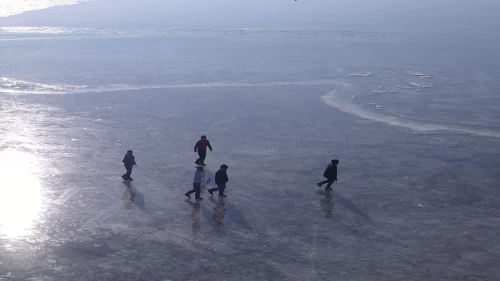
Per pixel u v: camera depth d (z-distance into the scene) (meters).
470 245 14.10
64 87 35.03
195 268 12.65
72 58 47.78
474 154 22.16
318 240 14.23
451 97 33.38
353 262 13.07
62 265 12.62
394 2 124.62
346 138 24.31
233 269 12.63
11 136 23.45
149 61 46.31
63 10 97.62
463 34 66.81
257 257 13.23
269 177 19.05
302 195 17.42
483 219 15.83
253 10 105.38
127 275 12.26
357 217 15.77
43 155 21.00
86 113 28.19
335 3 123.06
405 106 30.97
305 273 12.51
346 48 55.75
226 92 34.09
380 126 26.52
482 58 48.47
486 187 18.47
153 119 27.19
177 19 86.62
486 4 114.62
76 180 18.38
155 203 16.50
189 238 14.16
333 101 31.91
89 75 39.50
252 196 17.27
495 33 67.44
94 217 15.36
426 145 23.39
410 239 14.41
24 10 95.00
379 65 44.97
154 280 12.08
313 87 35.97
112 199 16.75
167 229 14.68
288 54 51.25
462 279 12.38
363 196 17.44
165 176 18.97
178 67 43.28
